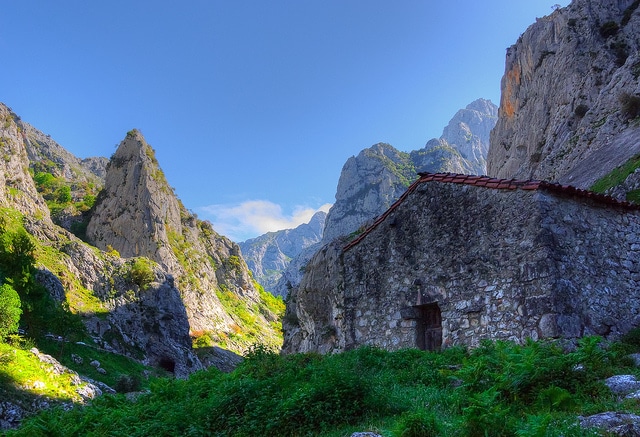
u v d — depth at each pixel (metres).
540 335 11.95
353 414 9.09
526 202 13.04
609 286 12.77
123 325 60.16
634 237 13.77
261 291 144.12
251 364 13.95
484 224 13.98
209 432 9.78
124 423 11.38
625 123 42.44
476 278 13.85
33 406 25.09
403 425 7.14
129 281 68.12
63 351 41.47
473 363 9.91
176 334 68.44
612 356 10.04
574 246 12.72
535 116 64.19
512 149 68.19
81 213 112.25
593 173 35.81
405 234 16.45
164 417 10.73
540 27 71.62
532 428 6.12
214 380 13.35
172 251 102.81
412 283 15.80
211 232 139.62
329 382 9.61
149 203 104.88
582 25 63.12
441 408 9.02
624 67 49.09
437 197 15.57
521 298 12.57
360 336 17.42
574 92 57.41
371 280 17.47
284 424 9.17
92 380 35.72
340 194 182.12
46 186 124.94
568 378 8.70
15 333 33.25
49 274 54.88
